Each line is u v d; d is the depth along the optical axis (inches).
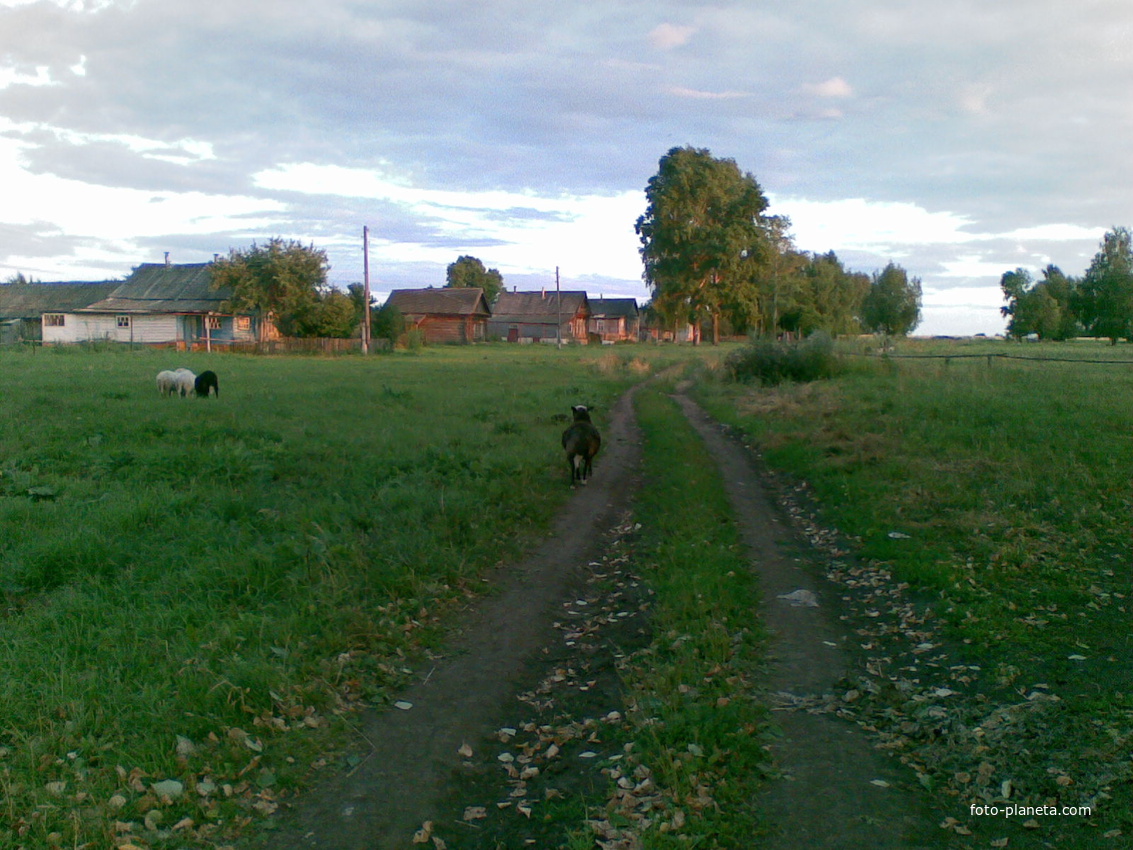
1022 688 215.6
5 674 209.2
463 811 180.1
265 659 225.6
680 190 2699.3
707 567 327.0
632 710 217.0
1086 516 350.9
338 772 190.5
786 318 3041.3
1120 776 169.3
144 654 225.3
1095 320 2866.6
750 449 650.8
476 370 1382.9
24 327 2308.1
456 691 234.8
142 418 629.3
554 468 526.0
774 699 222.4
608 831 165.3
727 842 160.4
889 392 829.2
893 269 3319.4
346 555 306.5
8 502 363.6
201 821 168.2
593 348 2704.2
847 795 175.3
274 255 2017.7
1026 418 581.6
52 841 154.6
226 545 313.3
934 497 404.8
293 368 1375.5
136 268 2369.6
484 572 333.1
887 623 276.2
